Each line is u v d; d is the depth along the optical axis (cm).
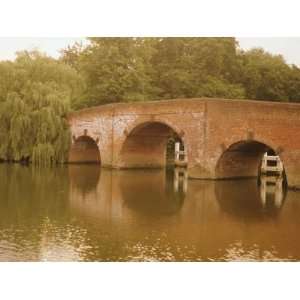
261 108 2783
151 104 3431
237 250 1477
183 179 3250
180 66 5088
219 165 3038
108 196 2467
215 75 5112
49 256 1379
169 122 3272
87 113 4159
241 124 2866
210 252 1448
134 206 2192
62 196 2433
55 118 4216
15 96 4159
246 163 3209
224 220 1911
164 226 1797
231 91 4775
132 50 4806
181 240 1589
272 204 2280
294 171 2675
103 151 3991
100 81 4741
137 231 1702
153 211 2081
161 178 3319
